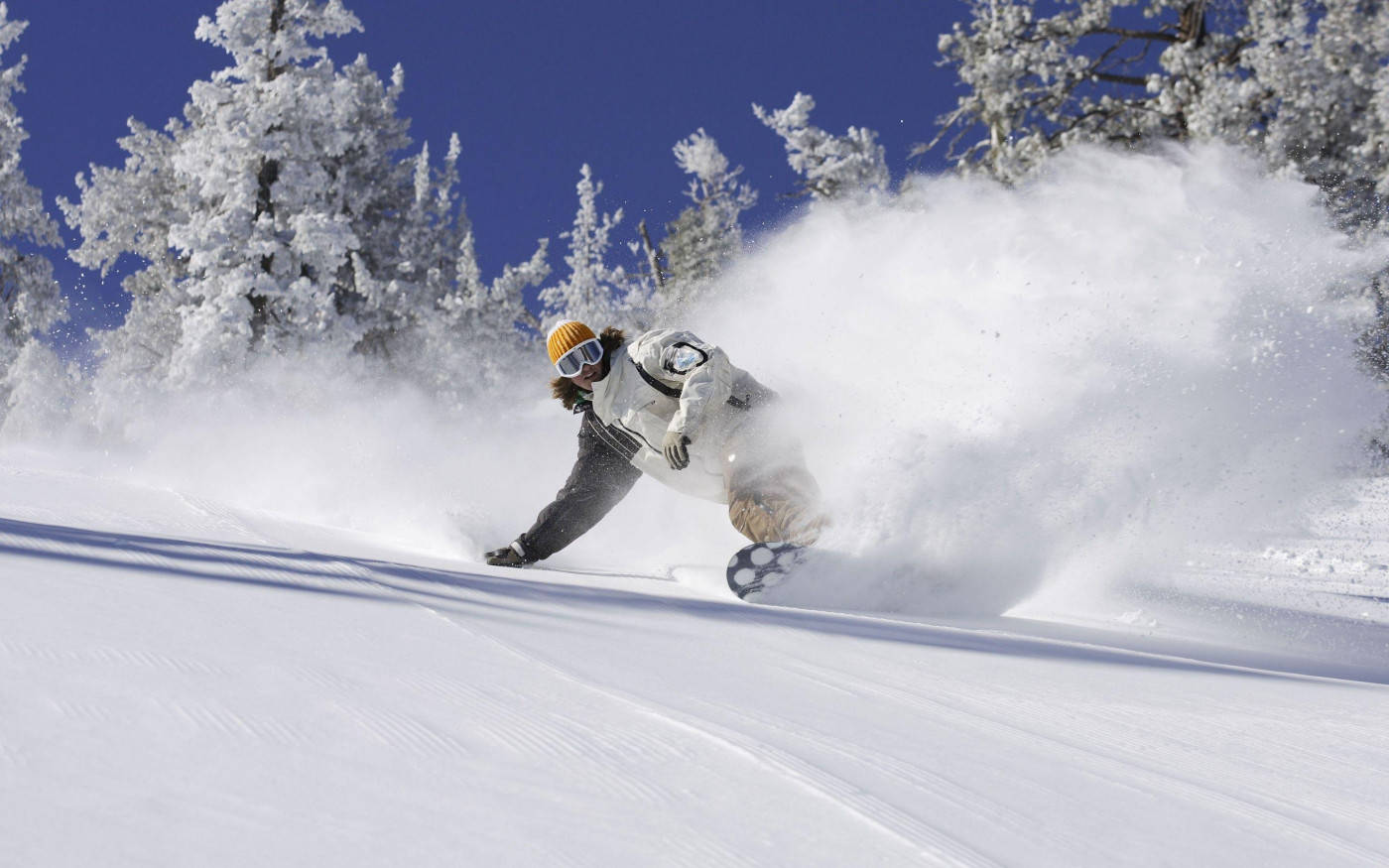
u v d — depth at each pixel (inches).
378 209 1341.0
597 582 152.8
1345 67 967.0
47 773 44.4
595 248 1491.1
